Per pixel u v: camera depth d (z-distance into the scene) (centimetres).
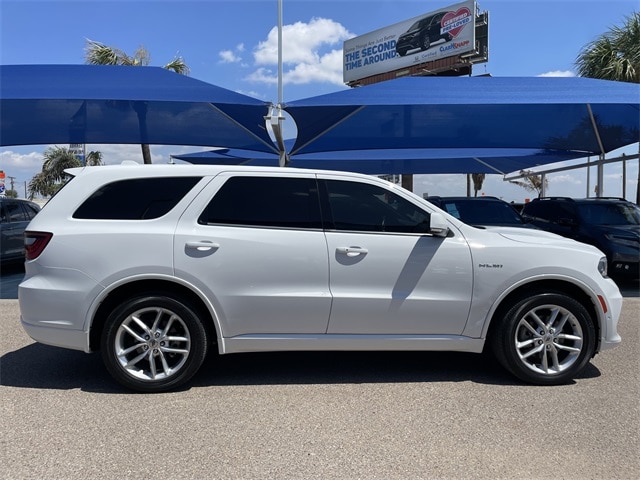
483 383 440
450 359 511
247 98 814
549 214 1141
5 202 1149
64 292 401
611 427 352
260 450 320
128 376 409
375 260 422
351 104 816
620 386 432
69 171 439
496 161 1723
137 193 421
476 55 2883
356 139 1180
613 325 439
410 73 3172
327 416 371
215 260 409
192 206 419
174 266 404
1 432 344
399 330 429
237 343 419
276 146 1180
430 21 3023
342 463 305
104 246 404
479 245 430
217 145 1242
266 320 417
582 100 789
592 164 1291
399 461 307
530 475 292
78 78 780
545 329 434
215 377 455
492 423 359
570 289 444
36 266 407
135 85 777
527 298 430
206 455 313
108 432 344
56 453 315
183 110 925
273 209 426
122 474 292
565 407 387
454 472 295
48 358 508
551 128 1093
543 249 433
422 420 364
